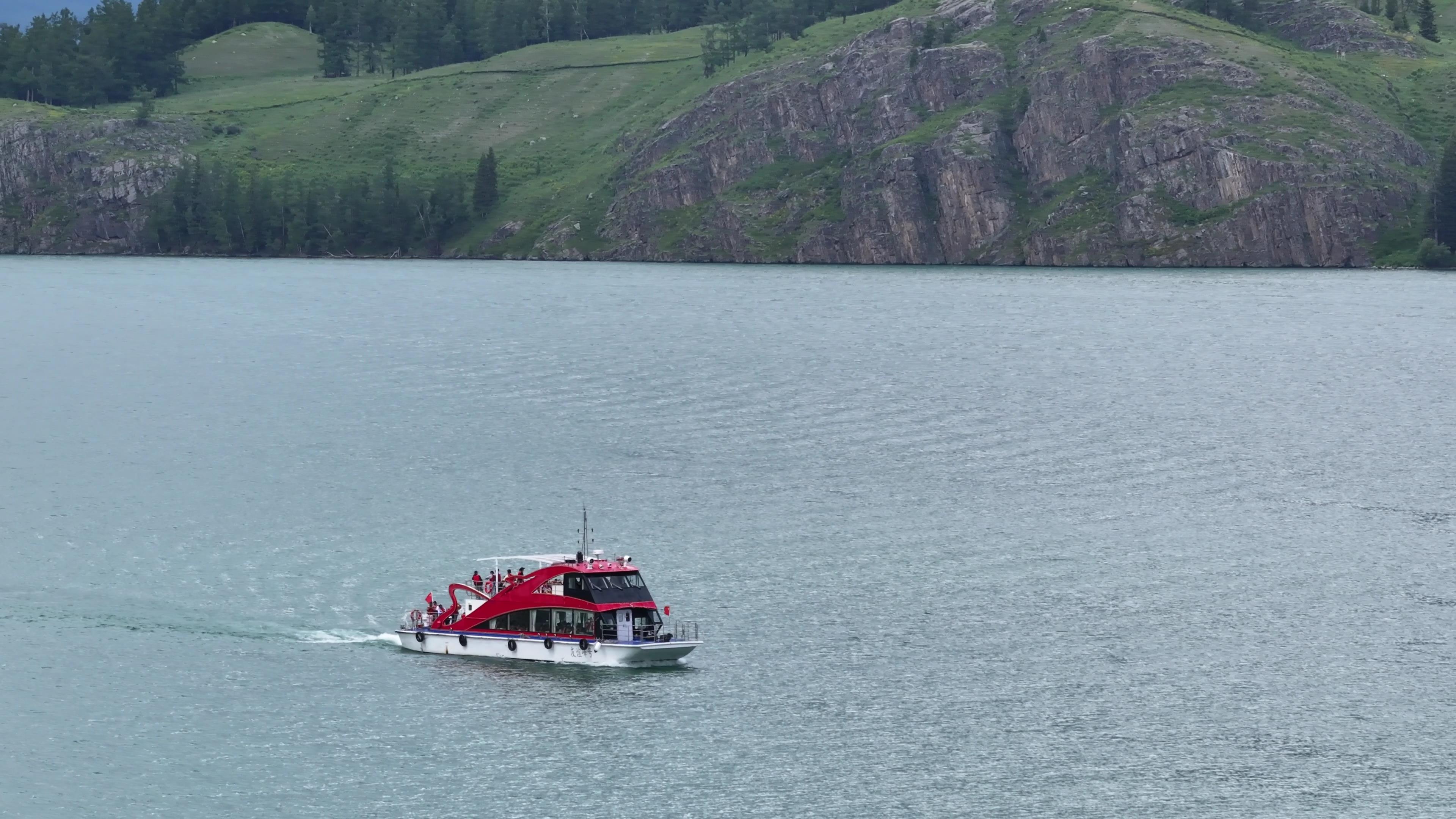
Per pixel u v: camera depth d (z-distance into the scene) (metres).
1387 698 84.88
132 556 112.94
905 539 116.94
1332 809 72.50
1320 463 148.00
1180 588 104.50
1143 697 85.12
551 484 135.12
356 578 107.62
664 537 117.31
